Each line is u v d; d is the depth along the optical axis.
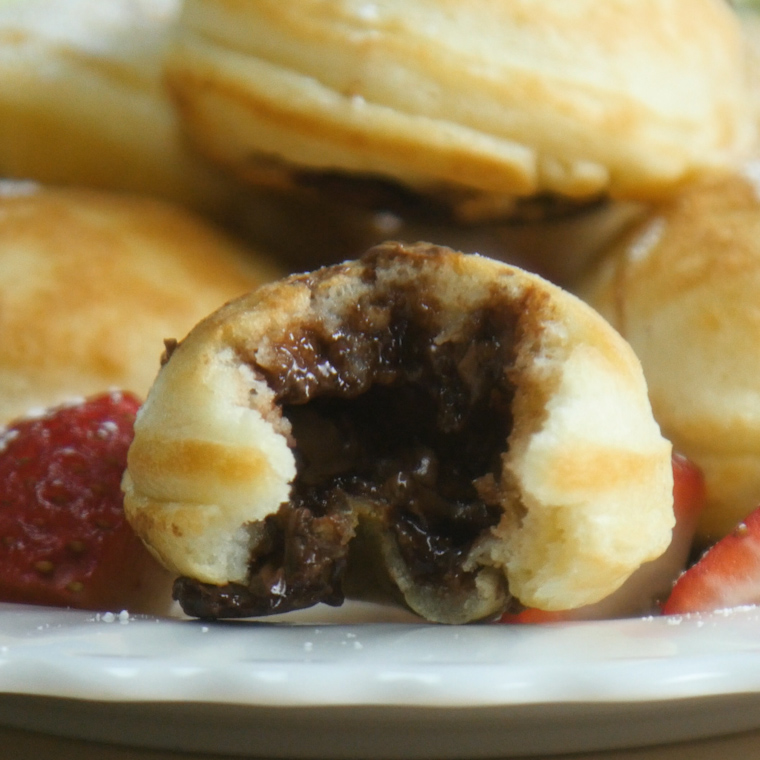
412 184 0.26
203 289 0.26
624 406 0.22
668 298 0.24
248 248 0.27
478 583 0.22
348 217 0.27
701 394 0.24
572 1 0.25
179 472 0.21
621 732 0.21
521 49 0.25
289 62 0.25
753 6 0.29
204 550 0.22
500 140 0.25
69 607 0.23
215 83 0.25
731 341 0.24
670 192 0.26
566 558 0.21
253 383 0.22
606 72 0.25
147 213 0.26
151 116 0.27
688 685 0.20
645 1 0.26
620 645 0.21
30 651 0.20
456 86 0.25
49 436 0.23
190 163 0.27
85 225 0.26
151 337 0.25
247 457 0.21
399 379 0.22
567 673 0.20
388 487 0.22
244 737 0.21
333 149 0.25
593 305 0.25
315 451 0.22
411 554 0.22
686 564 0.24
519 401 0.22
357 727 0.20
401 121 0.25
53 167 0.27
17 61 0.27
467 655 0.21
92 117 0.27
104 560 0.23
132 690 0.20
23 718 0.21
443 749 0.21
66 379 0.24
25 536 0.23
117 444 0.23
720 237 0.25
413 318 0.22
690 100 0.26
